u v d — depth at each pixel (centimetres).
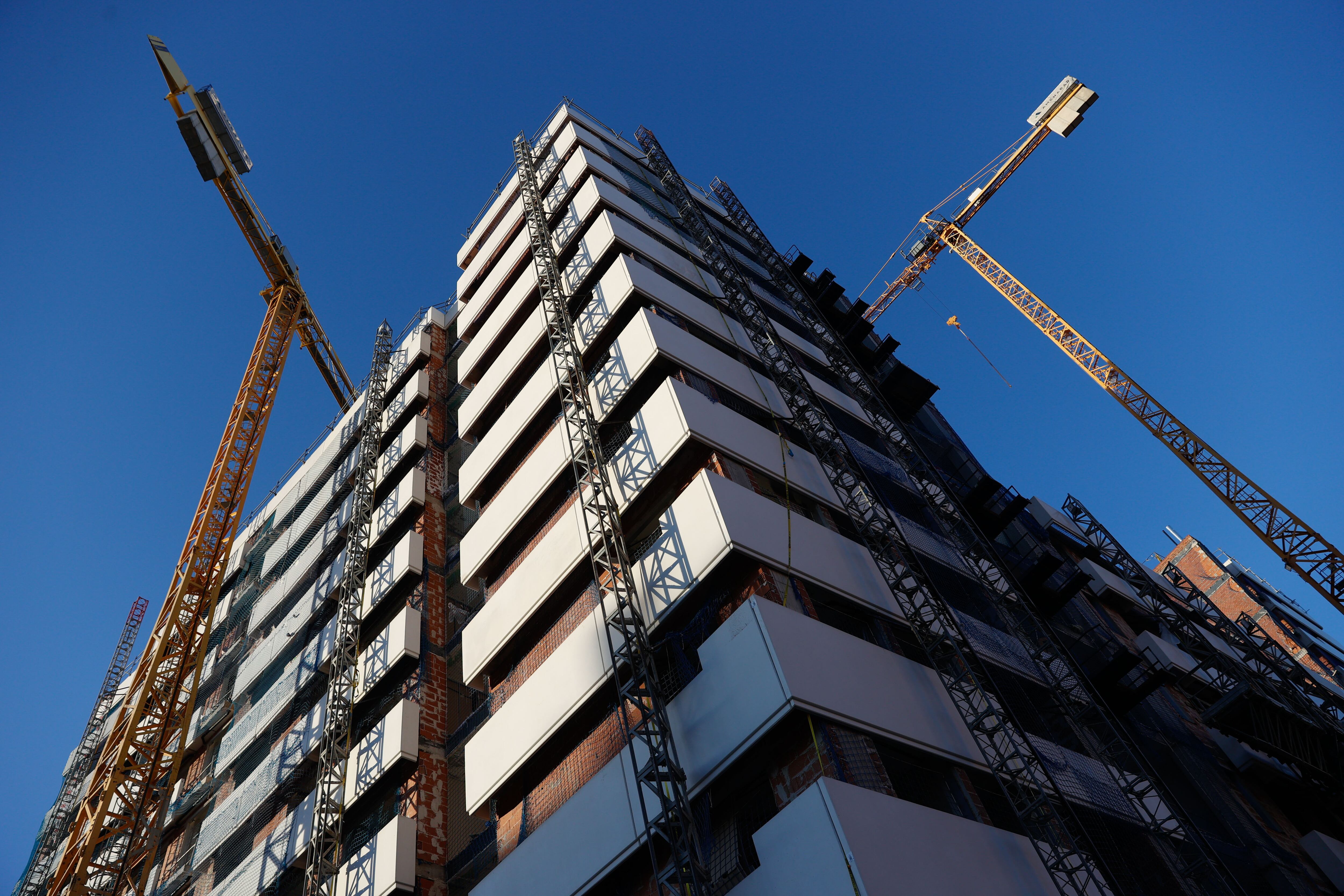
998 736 1920
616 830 1767
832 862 1353
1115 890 1753
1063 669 2509
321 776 2745
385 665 2959
